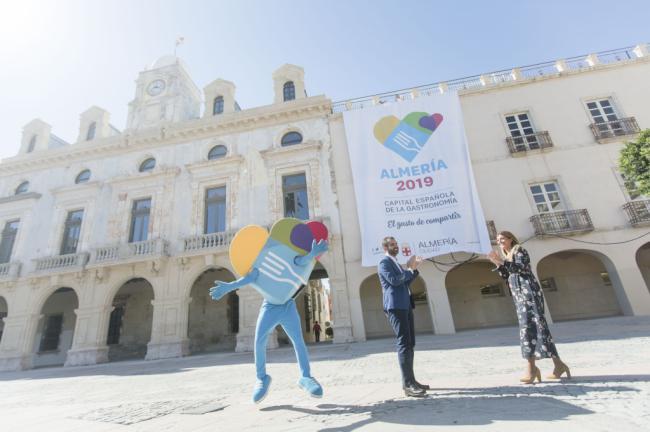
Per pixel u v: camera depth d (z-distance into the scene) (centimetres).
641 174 974
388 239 419
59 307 1911
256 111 1811
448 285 1731
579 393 311
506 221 1489
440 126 1588
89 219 1766
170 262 1588
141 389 648
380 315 1677
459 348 852
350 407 344
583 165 1514
